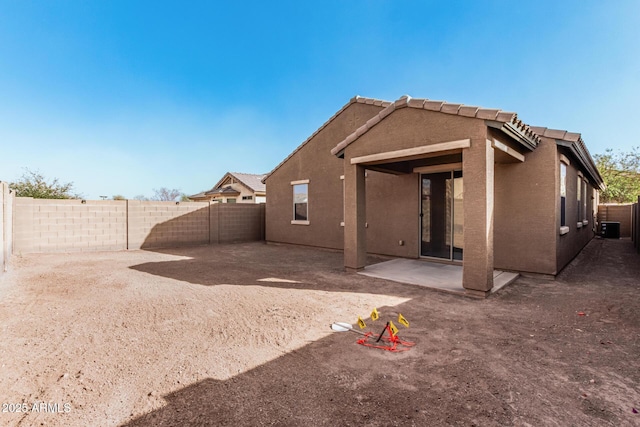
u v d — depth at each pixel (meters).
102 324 4.67
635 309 5.12
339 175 12.48
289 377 3.16
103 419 2.52
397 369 3.31
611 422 2.43
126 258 11.11
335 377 3.16
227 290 6.58
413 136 6.66
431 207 9.52
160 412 2.61
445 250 9.23
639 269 8.52
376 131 7.36
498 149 6.32
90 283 7.25
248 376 3.19
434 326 4.53
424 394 2.84
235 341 4.06
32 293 6.37
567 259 8.81
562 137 6.98
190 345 3.94
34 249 11.81
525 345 3.86
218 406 2.69
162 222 14.43
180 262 10.23
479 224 5.84
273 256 11.57
